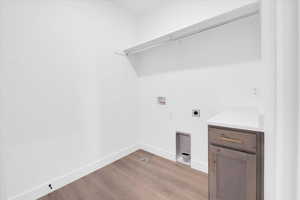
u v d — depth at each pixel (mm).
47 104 1691
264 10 364
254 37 1547
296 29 277
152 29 2467
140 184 1819
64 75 1820
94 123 2143
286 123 303
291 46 286
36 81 1606
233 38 1680
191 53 2025
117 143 2453
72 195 1659
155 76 2490
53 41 1718
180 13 2090
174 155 2344
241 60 1641
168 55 2283
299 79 279
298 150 289
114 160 2395
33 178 1604
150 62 2547
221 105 1814
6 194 1439
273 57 333
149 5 2391
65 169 1851
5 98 1420
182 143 2295
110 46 2305
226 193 1206
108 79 2297
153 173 2041
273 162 345
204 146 1997
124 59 2512
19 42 1487
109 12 2273
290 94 294
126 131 2590
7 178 1443
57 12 1741
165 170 2107
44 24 1646
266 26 353
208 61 1881
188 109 2117
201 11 1879
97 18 2131
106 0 2232
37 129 1627
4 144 1420
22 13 1498
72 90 1897
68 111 1869
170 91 2307
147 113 2674
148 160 2402
